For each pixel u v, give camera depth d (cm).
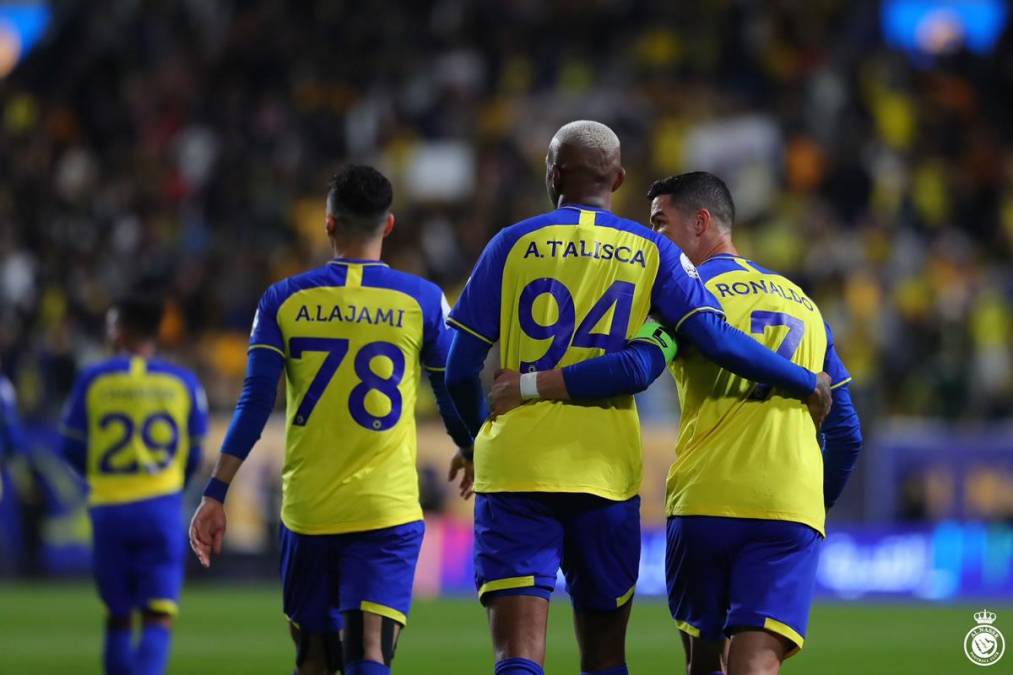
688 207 1991
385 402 2095
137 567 2909
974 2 8881
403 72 8756
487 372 5397
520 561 1814
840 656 3575
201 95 8825
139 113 8800
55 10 10050
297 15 9162
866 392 5503
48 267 7588
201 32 9312
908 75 8375
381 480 2081
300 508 2086
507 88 8588
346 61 8900
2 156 8612
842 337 6562
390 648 2058
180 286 7069
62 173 8375
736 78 8350
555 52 8688
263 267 7294
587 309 1838
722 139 7838
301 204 8006
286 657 3591
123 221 7894
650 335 1825
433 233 7512
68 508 5694
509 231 1877
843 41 8569
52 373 6438
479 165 7844
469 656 3606
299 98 8731
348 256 2150
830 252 7025
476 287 1864
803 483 1844
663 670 3328
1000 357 6544
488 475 1833
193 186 8131
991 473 5447
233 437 2070
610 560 1856
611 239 1861
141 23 9431
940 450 5462
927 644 3828
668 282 1844
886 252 7175
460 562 5478
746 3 8656
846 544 5334
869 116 8000
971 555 5291
